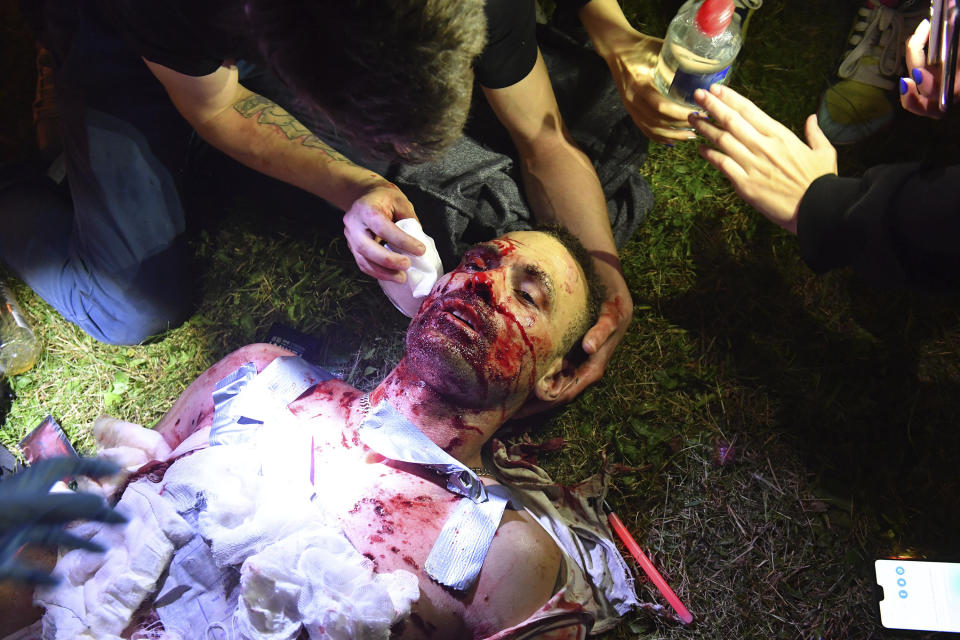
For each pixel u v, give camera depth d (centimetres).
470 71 143
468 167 262
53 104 279
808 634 230
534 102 243
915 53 215
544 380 225
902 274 194
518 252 216
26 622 177
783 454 252
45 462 153
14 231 253
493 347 204
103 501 150
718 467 252
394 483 198
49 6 224
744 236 280
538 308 213
